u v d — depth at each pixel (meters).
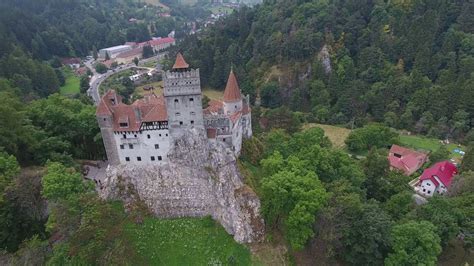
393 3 195.25
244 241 80.38
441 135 154.25
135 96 189.00
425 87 165.00
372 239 73.56
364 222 75.62
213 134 85.69
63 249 66.94
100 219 69.94
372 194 102.38
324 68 190.50
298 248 73.81
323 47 193.00
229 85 94.88
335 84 183.00
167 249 78.56
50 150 93.56
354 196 79.19
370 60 183.00
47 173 76.56
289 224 73.88
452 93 155.75
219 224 84.56
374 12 194.38
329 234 73.81
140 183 85.69
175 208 85.81
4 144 85.31
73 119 99.31
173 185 85.50
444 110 157.38
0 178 74.69
